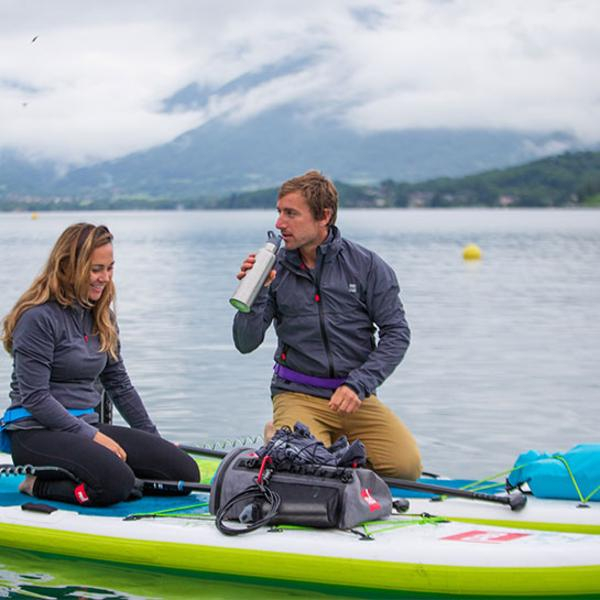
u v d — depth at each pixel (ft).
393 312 20.75
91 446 19.11
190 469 20.36
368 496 17.60
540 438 29.04
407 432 21.06
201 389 35.65
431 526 17.53
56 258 19.21
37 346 19.02
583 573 16.06
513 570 15.98
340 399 19.79
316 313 20.67
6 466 19.61
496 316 58.29
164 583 16.92
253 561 16.78
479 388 36.27
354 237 189.57
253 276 19.57
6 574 17.31
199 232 222.89
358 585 16.34
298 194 20.20
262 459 17.67
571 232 220.84
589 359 42.55
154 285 77.87
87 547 17.83
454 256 121.90
